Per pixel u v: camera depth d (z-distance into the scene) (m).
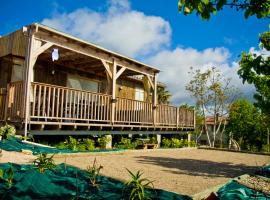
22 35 10.31
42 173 4.57
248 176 6.86
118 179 4.86
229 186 5.39
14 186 3.81
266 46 4.21
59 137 11.32
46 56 12.38
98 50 11.76
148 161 8.66
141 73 14.68
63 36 10.08
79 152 8.30
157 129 15.65
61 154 7.59
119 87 17.75
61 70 13.92
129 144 12.87
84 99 11.44
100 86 16.39
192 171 7.28
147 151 11.76
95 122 11.91
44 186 3.95
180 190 4.98
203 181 5.91
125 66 13.35
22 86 9.26
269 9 2.86
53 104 9.80
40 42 9.58
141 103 14.33
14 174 4.28
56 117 9.88
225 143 39.09
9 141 7.93
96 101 11.58
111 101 12.30
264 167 7.79
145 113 14.55
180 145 16.08
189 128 18.70
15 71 11.31
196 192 4.86
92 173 4.54
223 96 28.39
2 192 3.63
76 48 10.88
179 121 17.56
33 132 9.44
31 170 4.62
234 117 37.31
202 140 40.38
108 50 11.95
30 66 9.19
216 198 4.45
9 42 11.00
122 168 6.78
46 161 5.06
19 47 10.38
